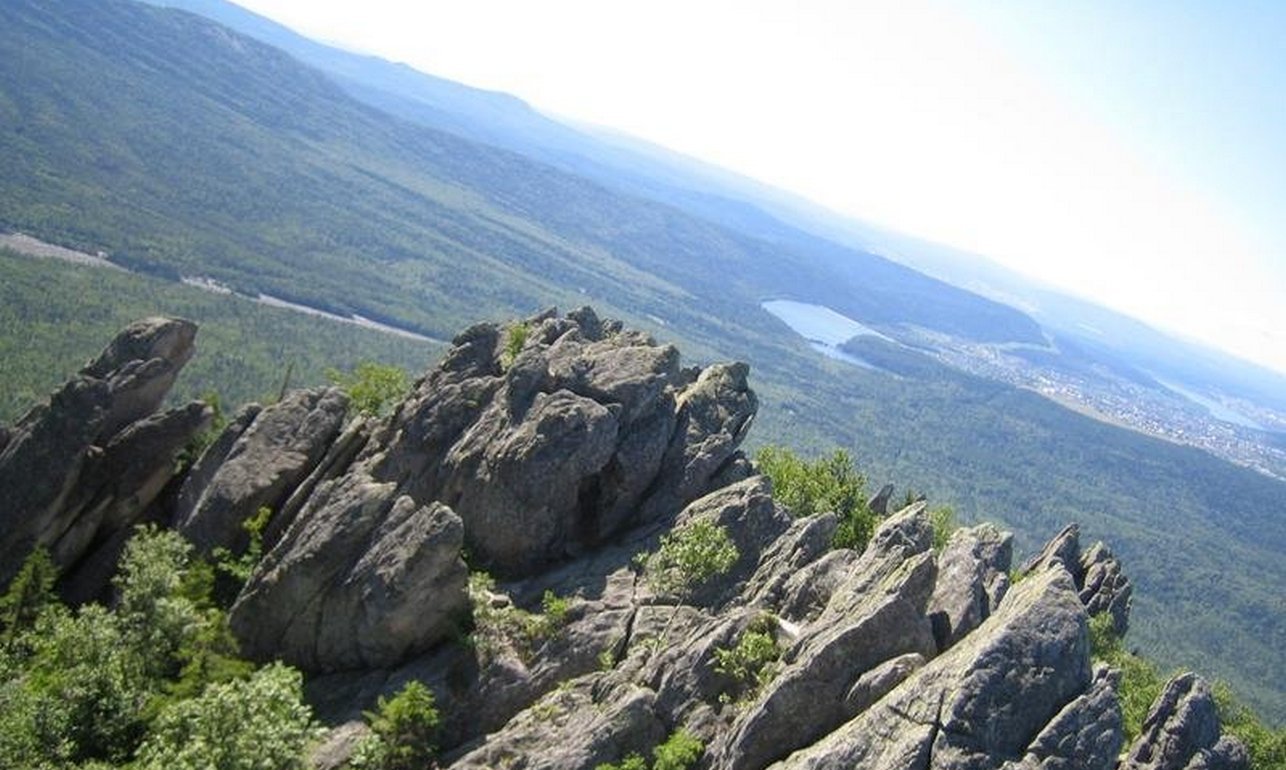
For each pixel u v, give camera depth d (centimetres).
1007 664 4072
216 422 8225
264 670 5044
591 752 4597
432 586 5456
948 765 3819
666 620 5472
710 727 4656
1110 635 8556
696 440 6838
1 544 6681
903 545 5234
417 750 4953
